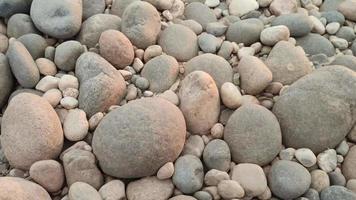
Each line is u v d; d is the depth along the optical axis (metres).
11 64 0.78
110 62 0.80
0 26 0.88
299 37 0.91
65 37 0.85
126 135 0.67
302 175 0.69
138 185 0.68
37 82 0.78
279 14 0.96
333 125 0.74
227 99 0.76
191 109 0.74
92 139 0.71
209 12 0.95
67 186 0.69
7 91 0.78
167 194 0.67
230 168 0.72
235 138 0.72
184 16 0.95
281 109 0.76
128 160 0.67
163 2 0.92
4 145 0.71
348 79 0.76
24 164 0.69
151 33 0.85
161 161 0.68
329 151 0.74
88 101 0.74
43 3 0.85
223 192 0.68
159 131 0.67
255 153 0.71
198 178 0.68
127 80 0.80
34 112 0.70
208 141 0.74
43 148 0.68
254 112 0.73
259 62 0.80
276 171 0.70
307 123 0.73
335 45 0.92
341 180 0.72
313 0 1.02
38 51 0.82
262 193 0.69
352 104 0.75
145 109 0.69
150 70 0.80
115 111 0.70
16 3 0.87
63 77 0.77
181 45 0.85
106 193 0.67
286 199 0.69
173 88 0.79
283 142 0.75
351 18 0.98
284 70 0.82
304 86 0.76
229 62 0.86
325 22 0.95
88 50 0.84
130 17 0.84
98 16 0.86
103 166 0.69
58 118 0.72
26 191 0.63
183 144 0.71
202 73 0.75
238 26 0.89
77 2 0.85
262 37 0.87
